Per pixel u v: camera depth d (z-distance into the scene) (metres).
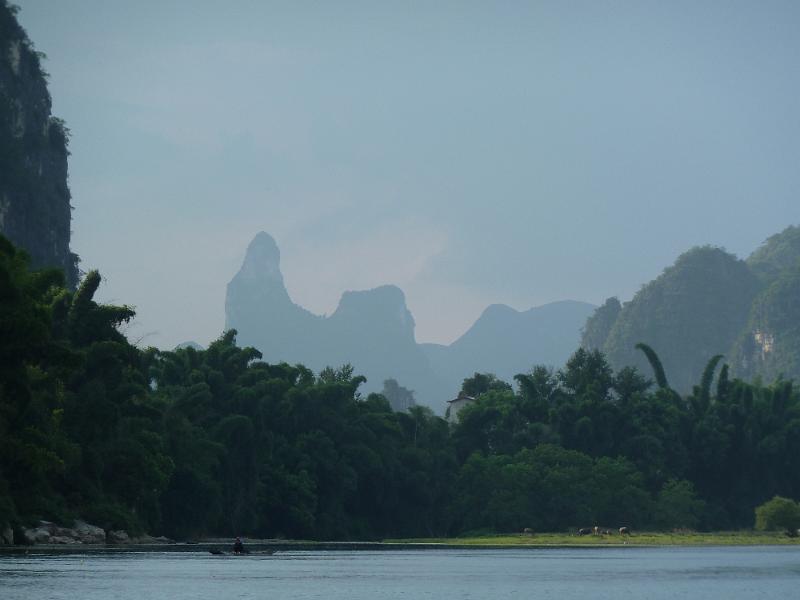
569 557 161.12
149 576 101.81
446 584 99.94
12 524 158.75
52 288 199.88
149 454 197.75
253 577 105.94
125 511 191.88
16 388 141.25
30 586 86.50
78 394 188.25
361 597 84.81
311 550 186.75
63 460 170.62
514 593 90.50
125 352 193.88
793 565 137.50
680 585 100.31
